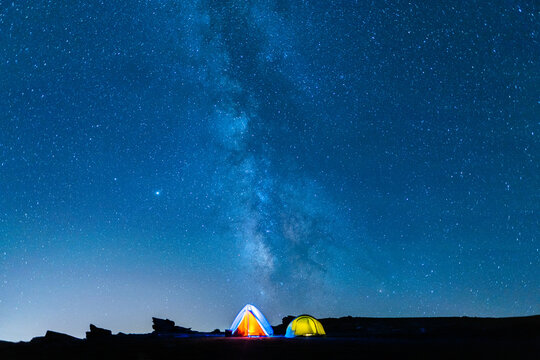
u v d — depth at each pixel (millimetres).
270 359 8008
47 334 12406
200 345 10539
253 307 15719
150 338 13234
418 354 7926
